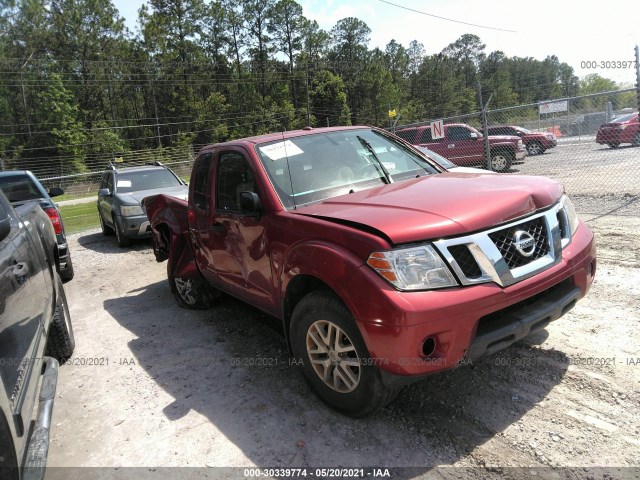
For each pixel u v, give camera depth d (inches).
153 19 2709.2
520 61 5177.2
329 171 151.9
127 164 2034.9
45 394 114.6
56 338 172.4
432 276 101.5
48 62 2450.8
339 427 119.3
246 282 156.5
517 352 144.3
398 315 97.7
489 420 115.5
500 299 103.5
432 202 117.3
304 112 3053.6
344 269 106.9
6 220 95.5
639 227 262.4
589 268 127.5
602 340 145.8
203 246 183.2
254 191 145.1
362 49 3651.6
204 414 131.7
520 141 615.5
